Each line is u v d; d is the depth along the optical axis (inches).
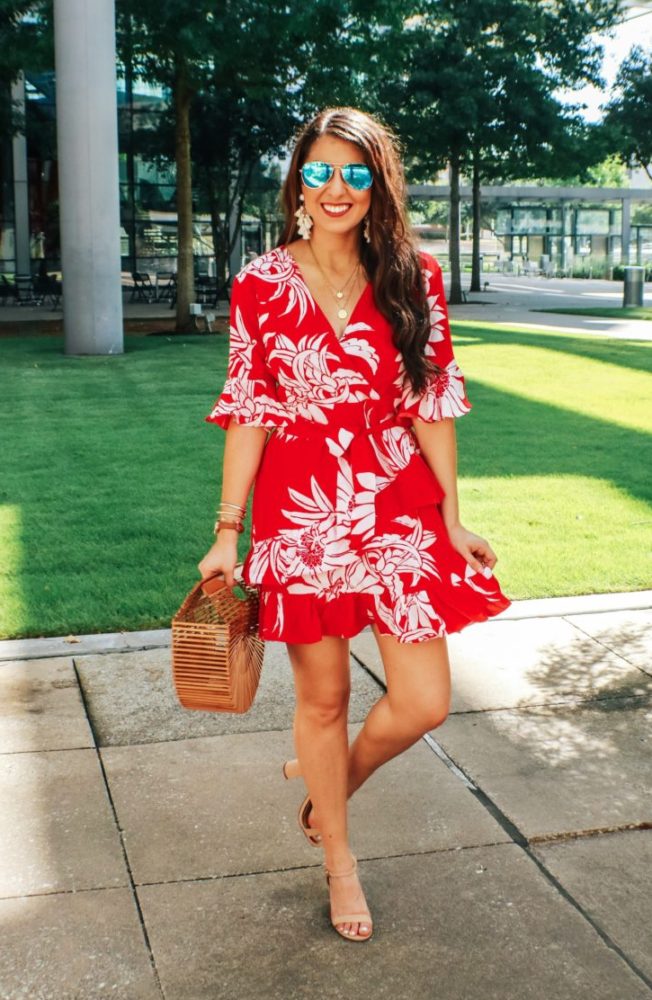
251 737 142.8
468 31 1143.6
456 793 128.0
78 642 175.8
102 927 102.2
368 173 94.2
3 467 312.3
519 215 1942.7
